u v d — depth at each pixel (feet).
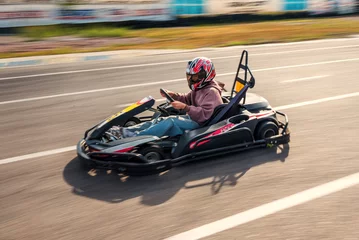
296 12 58.85
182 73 29.50
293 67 30.58
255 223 11.20
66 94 24.97
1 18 43.83
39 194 13.28
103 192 13.23
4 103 23.47
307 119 19.21
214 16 54.08
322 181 13.29
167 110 17.22
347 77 27.04
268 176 13.80
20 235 11.12
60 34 45.88
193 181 13.66
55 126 19.60
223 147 15.20
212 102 15.30
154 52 37.81
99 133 14.96
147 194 12.98
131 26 49.83
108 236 10.95
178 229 11.10
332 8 61.00
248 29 50.55
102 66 32.48
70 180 14.12
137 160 14.35
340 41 42.96
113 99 23.73
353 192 12.52
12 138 18.22
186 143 14.53
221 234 10.78
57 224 11.57
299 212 11.60
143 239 10.75
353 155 15.14
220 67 30.89
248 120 15.56
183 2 51.52
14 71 31.22
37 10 44.42
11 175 14.65
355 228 10.82
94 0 46.62
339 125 18.29
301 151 15.64
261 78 27.43
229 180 13.64
